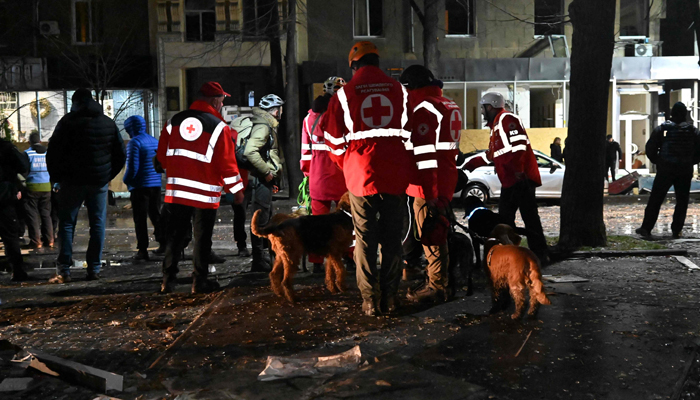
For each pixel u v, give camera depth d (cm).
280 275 556
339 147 480
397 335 438
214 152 589
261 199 705
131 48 2453
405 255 628
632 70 2456
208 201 591
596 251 746
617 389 334
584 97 773
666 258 728
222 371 371
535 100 2477
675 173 926
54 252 944
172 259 609
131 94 2461
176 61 2389
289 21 1888
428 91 510
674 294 548
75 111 680
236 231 835
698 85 2517
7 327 489
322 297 556
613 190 1805
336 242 552
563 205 799
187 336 442
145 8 2448
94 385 351
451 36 2447
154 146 838
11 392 351
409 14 2411
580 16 769
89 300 581
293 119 1897
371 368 369
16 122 2425
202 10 2422
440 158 512
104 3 2431
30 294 624
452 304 522
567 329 441
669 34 2611
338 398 327
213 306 528
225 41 2242
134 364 396
